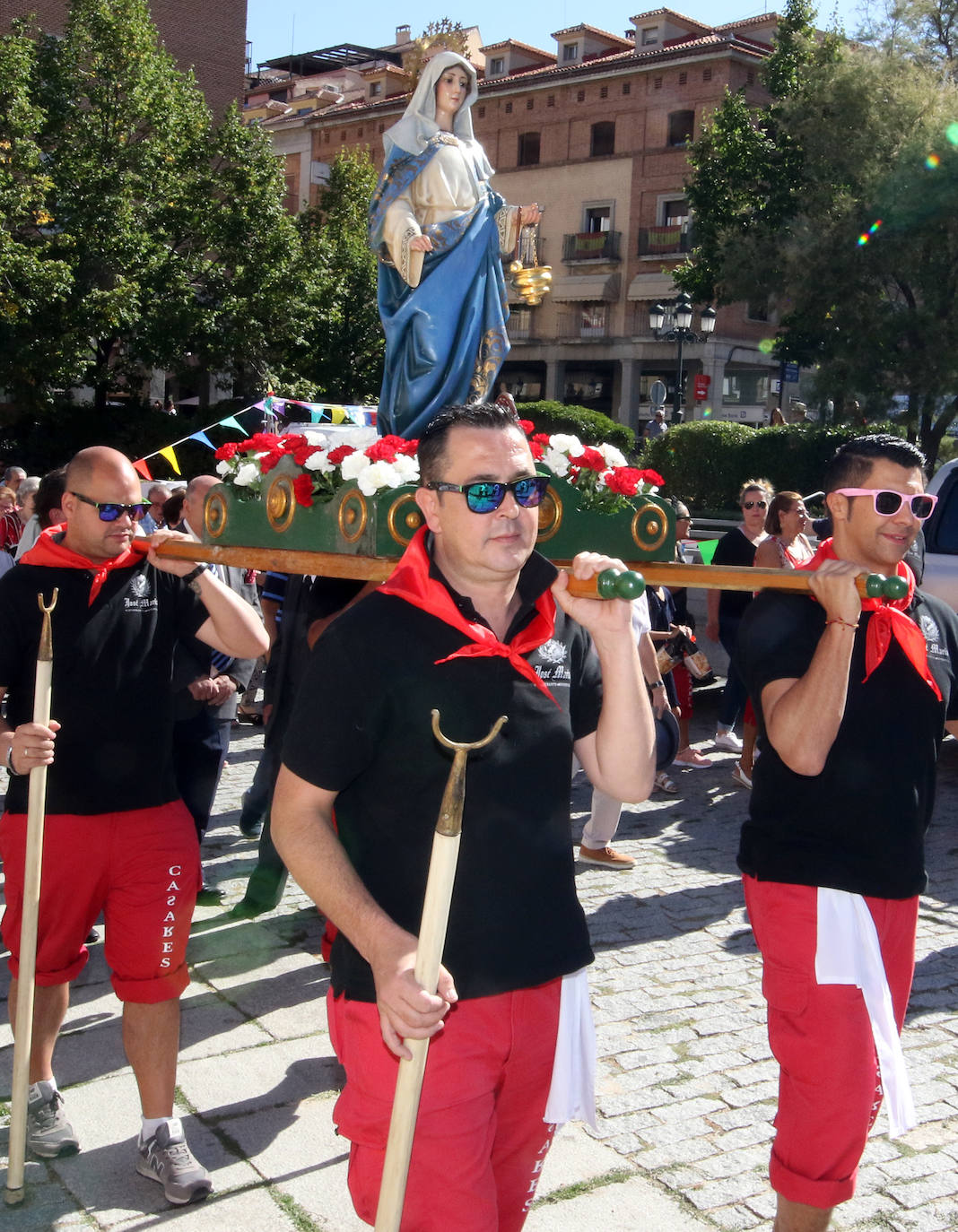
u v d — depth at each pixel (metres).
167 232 27.59
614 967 4.87
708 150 30.02
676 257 39.62
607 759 2.38
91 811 3.17
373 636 2.12
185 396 37.38
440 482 2.17
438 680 2.11
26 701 3.27
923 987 4.75
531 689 2.19
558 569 2.27
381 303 5.50
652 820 7.18
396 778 2.12
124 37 27.05
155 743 3.28
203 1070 3.92
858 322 23.81
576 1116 2.29
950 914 5.63
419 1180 2.06
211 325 27.33
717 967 4.88
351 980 2.15
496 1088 2.18
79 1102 3.71
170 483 9.08
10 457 28.02
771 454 19.00
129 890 3.18
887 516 2.72
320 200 33.41
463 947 2.10
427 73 5.32
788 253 24.09
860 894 2.63
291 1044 4.12
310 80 55.16
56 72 26.69
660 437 20.47
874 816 2.65
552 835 2.20
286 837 2.08
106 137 26.78
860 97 23.66
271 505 3.18
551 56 46.34
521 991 2.14
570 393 43.09
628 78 40.16
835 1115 2.55
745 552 8.33
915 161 22.78
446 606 2.12
